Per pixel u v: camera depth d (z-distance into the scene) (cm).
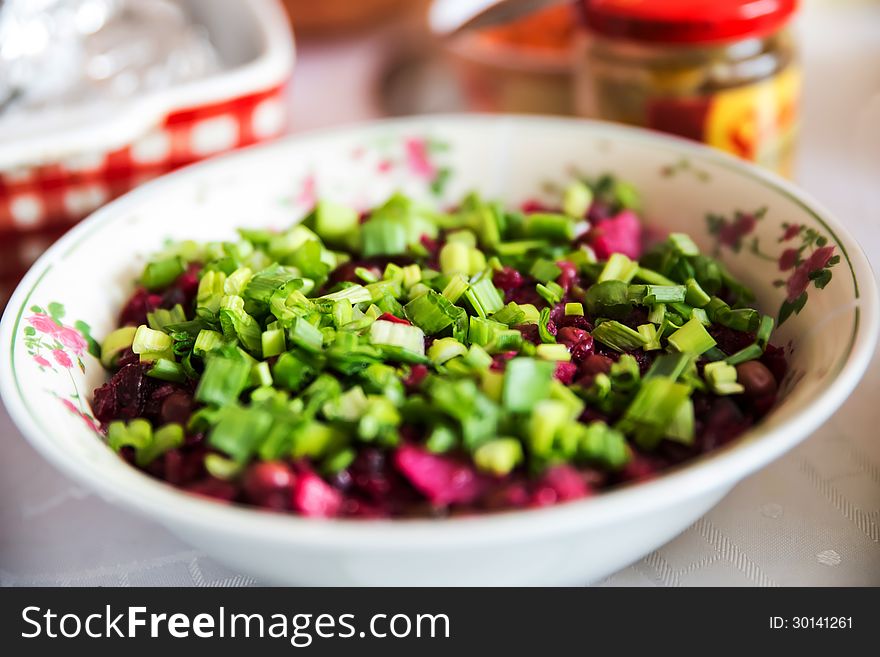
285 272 93
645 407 75
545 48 161
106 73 142
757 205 100
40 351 84
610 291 90
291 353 79
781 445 65
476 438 70
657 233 110
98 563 90
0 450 105
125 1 158
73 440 73
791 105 126
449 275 94
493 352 83
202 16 172
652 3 121
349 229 108
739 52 119
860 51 179
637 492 62
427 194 120
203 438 76
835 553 85
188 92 125
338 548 60
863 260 83
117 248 101
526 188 119
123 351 91
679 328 85
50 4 138
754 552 86
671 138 112
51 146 115
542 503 65
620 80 124
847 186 138
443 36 155
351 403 75
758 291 97
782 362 85
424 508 67
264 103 133
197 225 109
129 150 124
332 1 187
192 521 62
